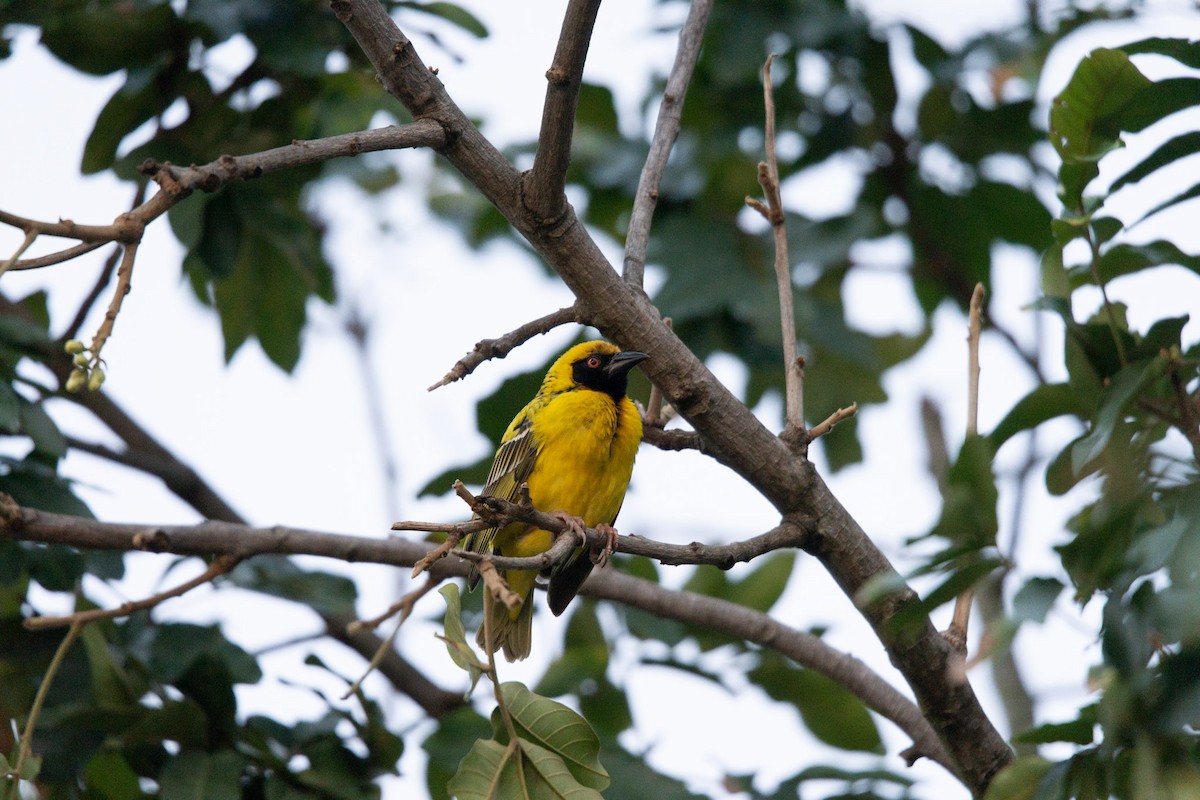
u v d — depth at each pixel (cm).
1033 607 524
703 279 1166
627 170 1254
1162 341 644
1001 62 1241
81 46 1029
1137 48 656
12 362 977
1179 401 614
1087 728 581
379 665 1165
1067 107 653
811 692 1121
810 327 1190
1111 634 528
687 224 1216
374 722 963
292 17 1041
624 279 763
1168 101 644
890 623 573
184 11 1034
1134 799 526
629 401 1099
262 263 1179
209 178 552
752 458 750
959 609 786
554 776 629
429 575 996
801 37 1189
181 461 1283
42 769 894
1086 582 532
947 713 770
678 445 801
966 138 1305
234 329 1204
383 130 646
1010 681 1179
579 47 638
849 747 1128
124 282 519
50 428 934
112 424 1286
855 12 1221
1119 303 681
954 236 1333
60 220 512
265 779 939
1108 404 594
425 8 1089
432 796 1002
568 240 710
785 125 1262
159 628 966
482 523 625
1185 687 512
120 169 1037
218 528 905
